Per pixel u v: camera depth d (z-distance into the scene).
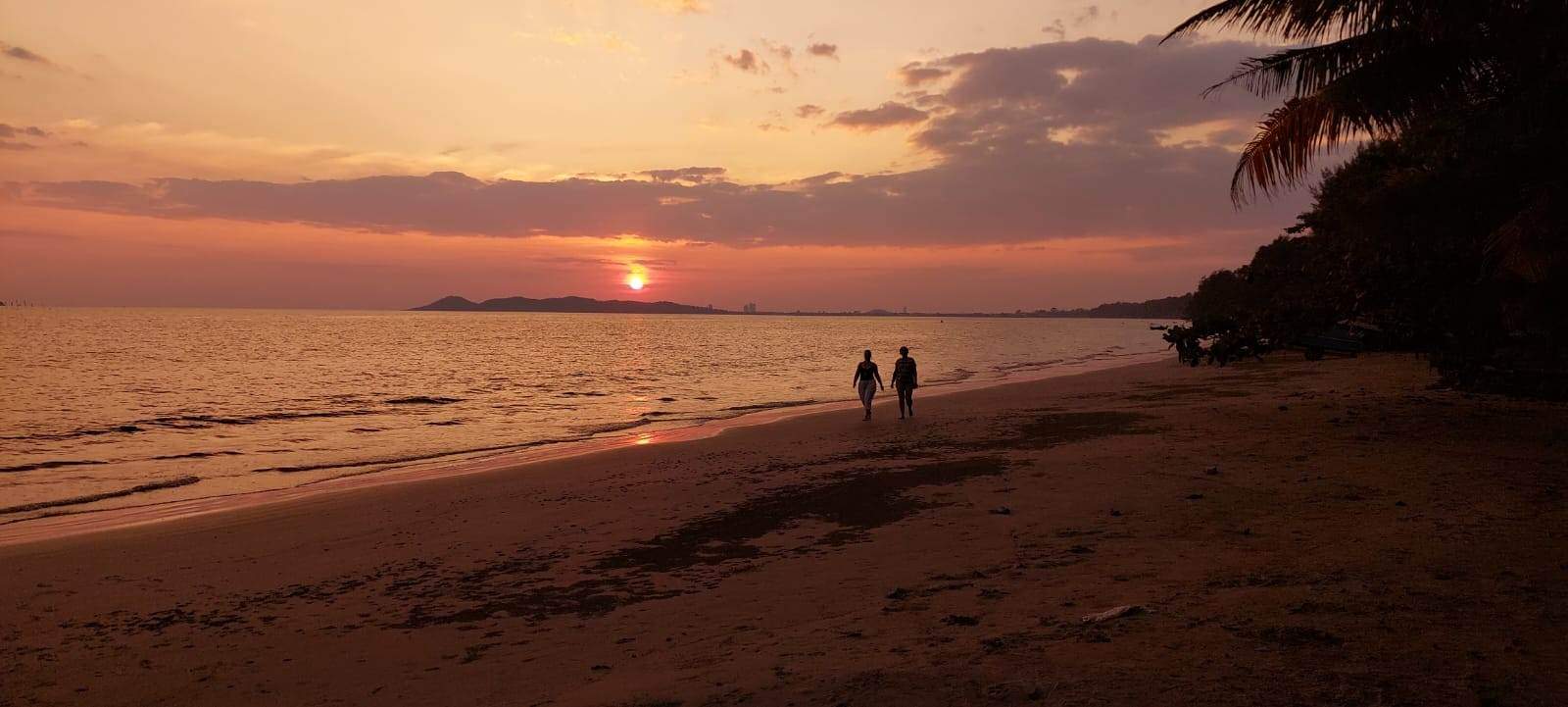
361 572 8.31
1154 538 7.68
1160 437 14.88
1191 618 5.06
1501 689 3.72
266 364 59.12
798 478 12.77
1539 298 11.57
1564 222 9.68
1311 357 38.75
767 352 83.50
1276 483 10.08
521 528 10.09
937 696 3.95
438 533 9.98
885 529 9.01
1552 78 9.55
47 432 23.80
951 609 5.80
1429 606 5.04
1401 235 12.74
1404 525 7.51
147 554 9.34
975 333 180.50
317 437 22.73
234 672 5.60
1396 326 19.25
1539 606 4.94
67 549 9.62
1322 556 6.56
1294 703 3.65
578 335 143.88
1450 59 10.26
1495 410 15.99
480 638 6.06
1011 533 8.34
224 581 8.10
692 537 9.15
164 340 96.94
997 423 18.92
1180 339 43.00
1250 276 28.30
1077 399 24.48
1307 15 10.07
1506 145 10.85
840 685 4.21
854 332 188.62
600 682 4.83
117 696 5.23
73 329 131.75
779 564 7.79
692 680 4.61
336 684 5.24
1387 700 3.64
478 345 97.31
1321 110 10.42
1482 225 11.87
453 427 25.03
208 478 16.22
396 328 174.00
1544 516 7.58
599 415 27.92
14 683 5.49
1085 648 4.59
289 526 10.83
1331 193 18.23
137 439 22.38
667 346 98.50
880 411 23.75
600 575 7.77
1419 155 13.40
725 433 19.72
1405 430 13.90
